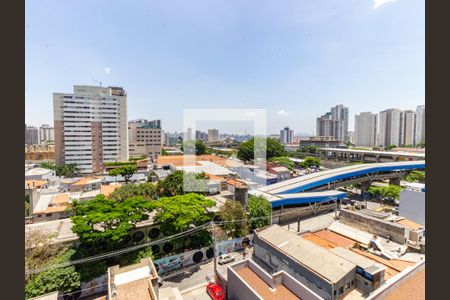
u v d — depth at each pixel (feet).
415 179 131.03
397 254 52.80
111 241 49.83
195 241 60.75
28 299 38.22
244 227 66.69
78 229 47.47
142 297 34.09
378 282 40.01
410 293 25.29
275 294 35.83
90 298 47.44
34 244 49.90
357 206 99.96
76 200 81.56
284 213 83.25
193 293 48.11
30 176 124.06
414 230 57.82
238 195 75.05
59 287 43.52
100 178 131.23
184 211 55.62
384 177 128.16
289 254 48.42
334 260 44.06
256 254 58.39
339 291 39.55
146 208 56.90
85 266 47.26
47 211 75.82
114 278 38.45
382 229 60.75
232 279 41.39
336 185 113.91
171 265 56.44
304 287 34.09
